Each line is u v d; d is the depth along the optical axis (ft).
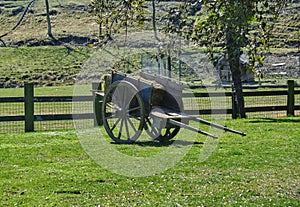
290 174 35.24
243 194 30.32
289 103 71.31
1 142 48.29
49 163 38.99
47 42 209.36
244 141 48.06
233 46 24.63
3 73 171.01
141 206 28.02
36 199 29.48
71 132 54.49
